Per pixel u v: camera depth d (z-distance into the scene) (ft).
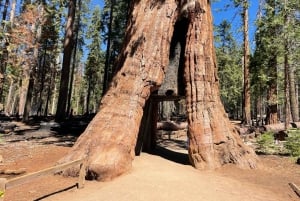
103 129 35.32
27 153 45.24
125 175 31.58
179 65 46.98
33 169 35.14
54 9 98.48
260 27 75.25
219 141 38.75
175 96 48.91
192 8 44.45
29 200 24.39
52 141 59.52
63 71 78.18
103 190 26.63
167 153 51.85
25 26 85.40
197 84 41.93
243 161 37.91
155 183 28.37
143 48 41.01
